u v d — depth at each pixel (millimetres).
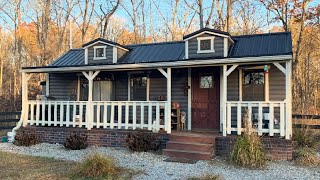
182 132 10172
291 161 8117
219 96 10906
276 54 8312
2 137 12008
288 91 8461
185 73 11445
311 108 23906
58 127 11281
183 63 9445
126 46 13102
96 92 12656
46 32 23547
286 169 7305
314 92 26422
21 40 27531
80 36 28375
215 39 10328
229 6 21094
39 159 8383
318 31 22312
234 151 7891
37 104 11609
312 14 19188
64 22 26312
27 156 8812
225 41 10156
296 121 12703
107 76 12664
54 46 25500
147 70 12016
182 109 11414
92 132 10602
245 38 11352
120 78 12547
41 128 11312
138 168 7422
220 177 6488
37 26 26312
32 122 11625
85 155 9000
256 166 7484
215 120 10938
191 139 9164
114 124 10586
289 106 8406
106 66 10469
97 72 10836
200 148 8695
